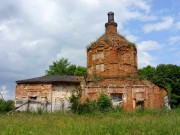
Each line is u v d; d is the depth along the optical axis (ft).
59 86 124.88
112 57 118.62
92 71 122.42
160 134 43.83
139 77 115.44
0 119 72.08
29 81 126.62
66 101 123.34
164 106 118.62
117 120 60.75
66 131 46.11
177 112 91.04
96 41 126.31
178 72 187.52
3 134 43.78
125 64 119.85
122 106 109.19
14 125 54.29
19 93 128.06
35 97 125.49
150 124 51.85
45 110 116.16
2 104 116.78
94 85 113.29
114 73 117.08
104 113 91.71
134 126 50.52
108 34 128.47
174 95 176.14
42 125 55.31
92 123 55.98
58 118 72.95
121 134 43.42
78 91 113.91
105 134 42.80
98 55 121.70
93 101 103.30
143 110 94.48
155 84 116.57
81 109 100.94
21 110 120.67
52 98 123.03
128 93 110.63
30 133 44.04
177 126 50.03
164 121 57.00
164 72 189.06
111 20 131.34
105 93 111.24
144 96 111.04
